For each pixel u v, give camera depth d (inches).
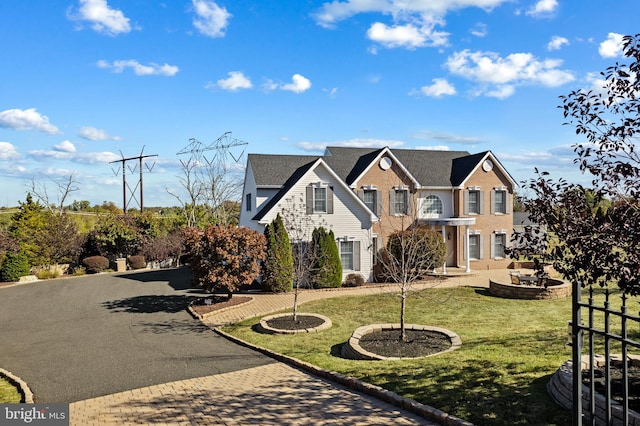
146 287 1004.6
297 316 655.8
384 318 649.6
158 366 468.8
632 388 272.2
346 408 324.5
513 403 289.9
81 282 1111.0
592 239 226.1
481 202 1242.0
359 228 1026.1
